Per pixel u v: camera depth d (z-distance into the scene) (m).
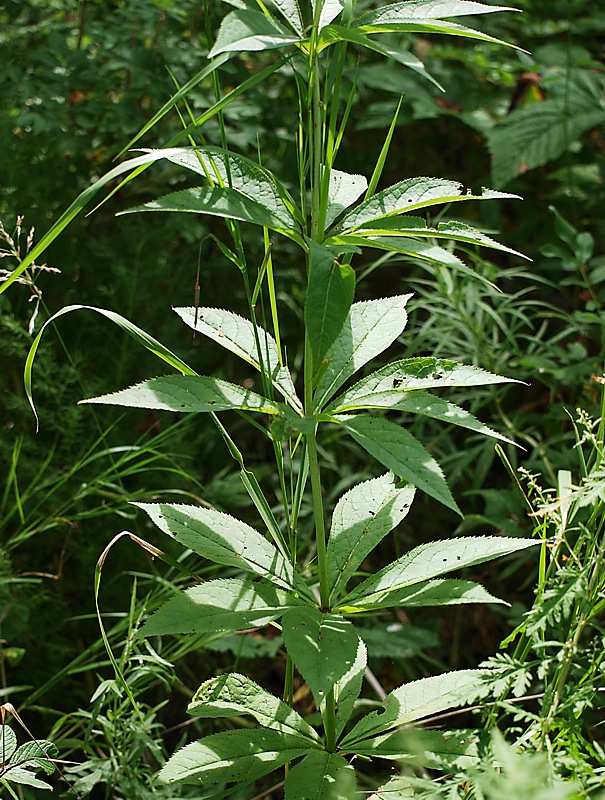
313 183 1.10
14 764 1.16
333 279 1.02
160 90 1.73
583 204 2.07
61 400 1.62
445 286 1.59
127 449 1.48
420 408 1.08
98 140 1.92
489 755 1.07
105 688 1.26
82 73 1.72
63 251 1.69
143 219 1.78
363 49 2.17
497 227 2.01
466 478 1.68
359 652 1.20
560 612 1.14
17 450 1.50
